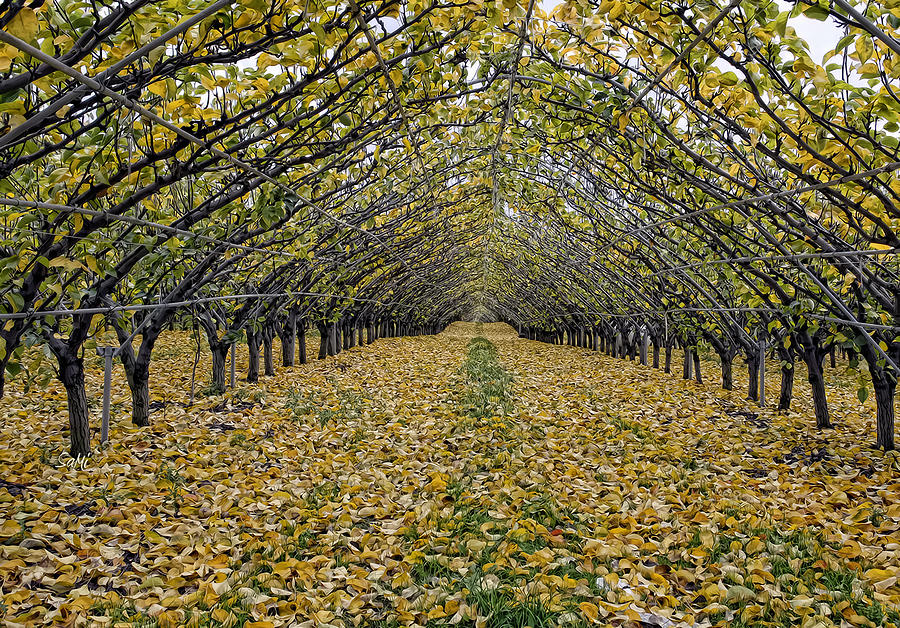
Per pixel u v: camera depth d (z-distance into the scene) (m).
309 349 16.31
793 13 2.27
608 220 7.96
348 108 3.33
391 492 4.29
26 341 3.64
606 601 2.72
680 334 10.28
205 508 3.83
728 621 2.54
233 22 2.18
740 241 5.43
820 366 6.40
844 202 3.14
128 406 6.71
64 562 2.92
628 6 2.52
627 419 6.87
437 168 7.39
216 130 2.82
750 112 3.07
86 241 3.38
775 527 3.48
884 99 2.42
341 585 2.90
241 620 2.51
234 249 5.37
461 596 2.72
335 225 6.88
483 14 2.76
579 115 4.28
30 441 5.02
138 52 1.85
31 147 2.60
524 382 10.45
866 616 2.52
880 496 4.11
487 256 20.44
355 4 2.19
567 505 3.95
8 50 1.53
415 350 17.88
